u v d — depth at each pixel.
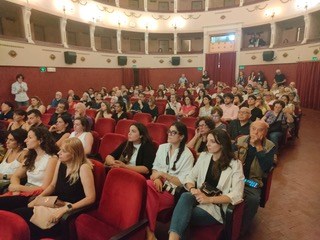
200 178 2.28
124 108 5.71
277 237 2.43
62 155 2.21
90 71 12.01
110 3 12.91
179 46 15.92
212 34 14.40
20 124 4.18
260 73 12.40
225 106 5.61
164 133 4.01
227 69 14.20
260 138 2.52
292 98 6.50
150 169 2.84
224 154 2.14
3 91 7.88
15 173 2.66
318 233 2.49
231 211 1.92
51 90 9.84
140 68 14.58
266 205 3.02
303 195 3.27
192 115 6.14
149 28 14.68
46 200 2.16
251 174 2.53
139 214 1.86
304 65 10.48
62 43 10.67
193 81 15.26
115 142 3.45
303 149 5.22
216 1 14.64
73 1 10.95
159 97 8.88
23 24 8.83
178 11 14.64
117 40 13.72
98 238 1.86
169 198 2.36
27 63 8.70
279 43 12.57
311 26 10.67
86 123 3.62
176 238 1.92
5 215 1.54
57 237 2.01
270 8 12.16
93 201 2.18
